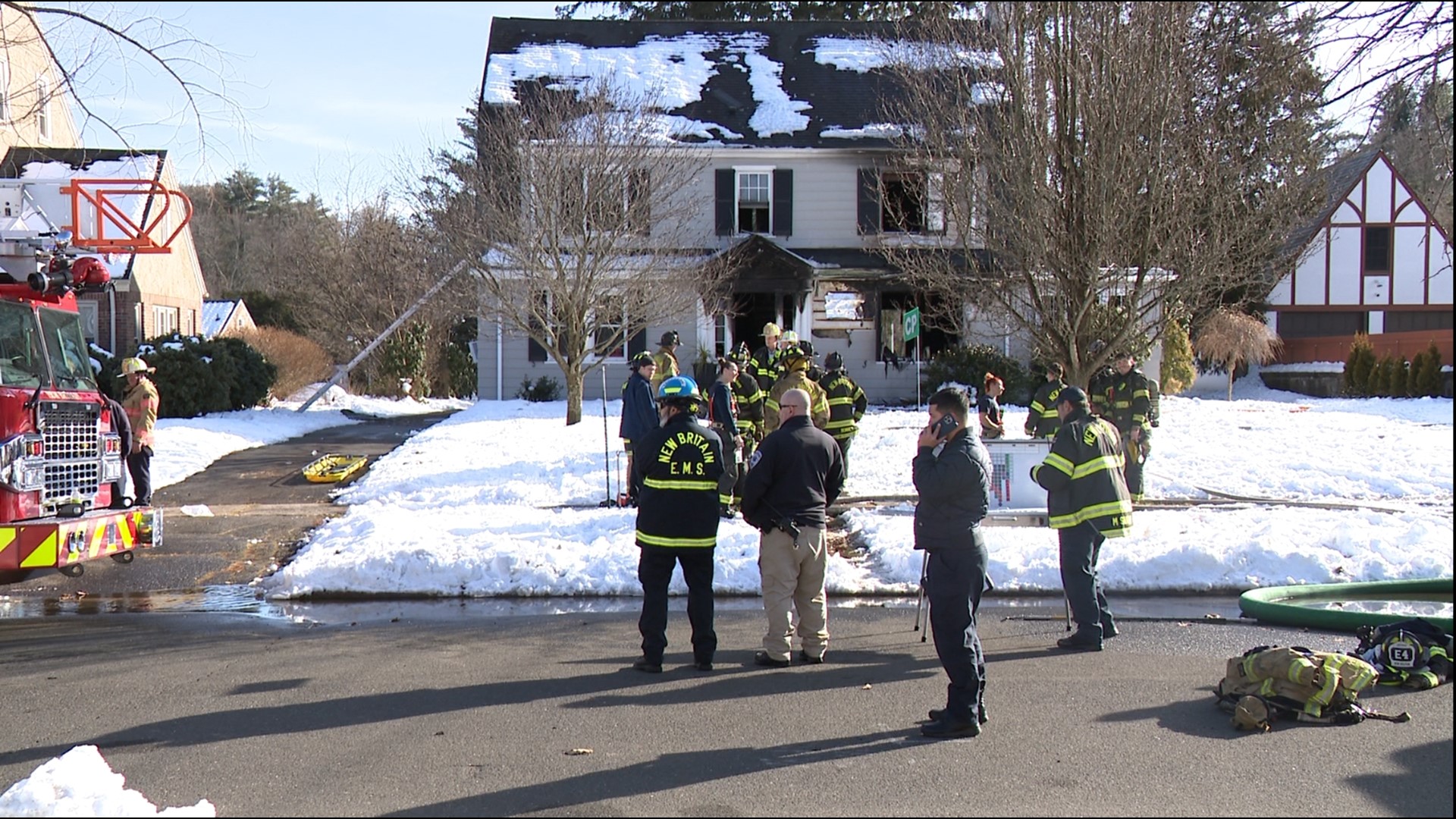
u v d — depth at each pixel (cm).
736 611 942
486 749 585
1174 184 1527
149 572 1086
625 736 607
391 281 3919
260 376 2609
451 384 3634
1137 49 1527
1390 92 978
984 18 1827
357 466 1694
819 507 759
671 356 1338
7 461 851
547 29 3138
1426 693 687
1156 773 547
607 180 2223
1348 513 1265
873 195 2755
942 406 624
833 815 496
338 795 523
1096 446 797
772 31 3159
